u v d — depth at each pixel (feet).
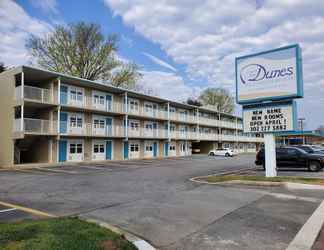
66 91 87.66
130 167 71.72
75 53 122.31
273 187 38.70
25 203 27.73
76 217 21.54
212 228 19.90
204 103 244.42
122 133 105.40
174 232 19.02
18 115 79.56
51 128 80.02
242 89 49.75
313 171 59.36
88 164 81.00
